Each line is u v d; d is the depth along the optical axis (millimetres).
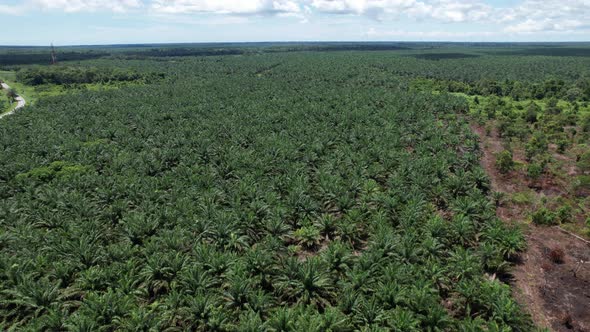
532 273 42688
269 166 63344
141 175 61000
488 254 41500
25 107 117688
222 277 36656
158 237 42125
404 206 49094
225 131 85562
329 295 36000
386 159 64500
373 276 36625
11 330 32531
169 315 32250
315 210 50594
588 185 62000
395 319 31047
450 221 49969
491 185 65250
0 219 46812
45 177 59562
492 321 31688
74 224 44719
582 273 42562
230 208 50188
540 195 61750
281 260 39875
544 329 32094
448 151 70062
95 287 35219
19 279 35250
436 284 37094
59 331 30828
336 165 63125
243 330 29562
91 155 69125
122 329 30750
